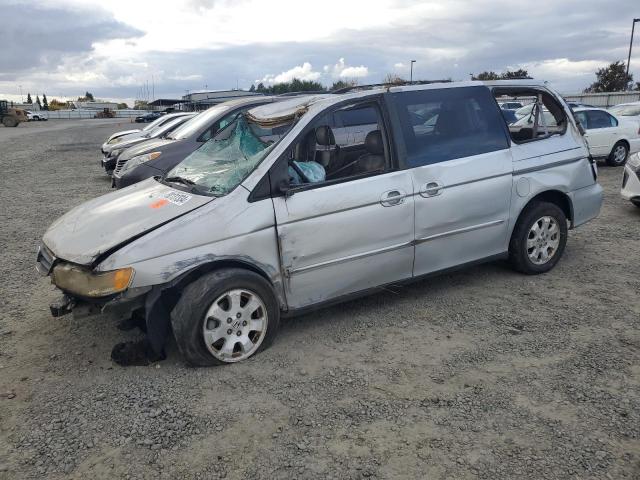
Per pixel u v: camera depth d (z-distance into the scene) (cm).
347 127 420
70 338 428
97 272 346
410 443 287
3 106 4866
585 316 438
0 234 778
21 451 290
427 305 469
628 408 311
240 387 346
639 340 393
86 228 383
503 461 271
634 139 1373
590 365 360
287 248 386
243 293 370
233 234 367
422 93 452
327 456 279
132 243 351
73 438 300
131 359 380
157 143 941
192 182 418
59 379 365
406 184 427
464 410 315
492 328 421
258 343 384
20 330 446
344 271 413
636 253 598
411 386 343
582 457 271
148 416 318
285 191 383
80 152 2153
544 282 514
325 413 316
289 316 403
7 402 338
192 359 361
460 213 456
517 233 506
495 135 481
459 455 277
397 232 427
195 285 358
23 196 1102
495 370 358
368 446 286
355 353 388
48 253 389
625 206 847
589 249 616
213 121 859
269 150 393
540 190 501
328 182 403
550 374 351
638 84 4666
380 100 432
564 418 304
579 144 534
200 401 332
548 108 530
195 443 293
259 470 270
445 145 454
